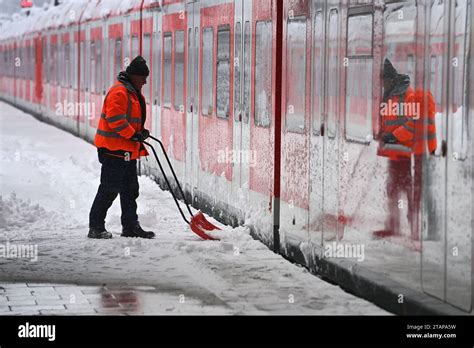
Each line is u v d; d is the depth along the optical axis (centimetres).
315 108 866
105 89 2150
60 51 2886
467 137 608
